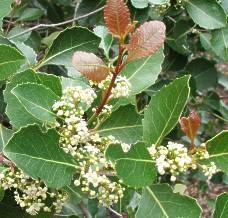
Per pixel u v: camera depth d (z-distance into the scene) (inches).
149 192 15.3
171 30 30.8
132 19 25.9
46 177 14.8
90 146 14.9
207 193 50.3
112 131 16.8
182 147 14.5
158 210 15.0
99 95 17.5
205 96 33.8
